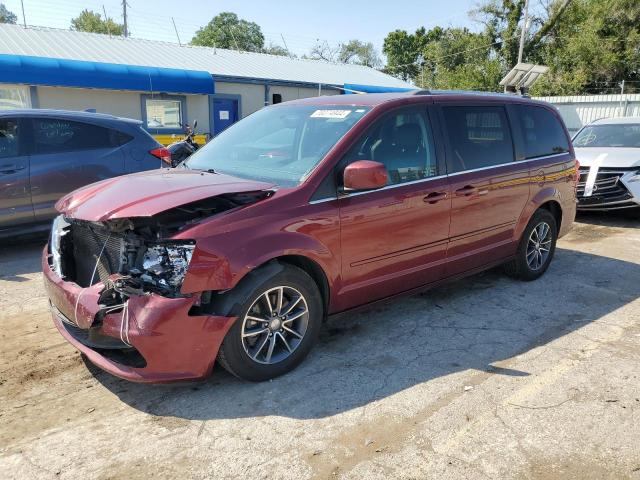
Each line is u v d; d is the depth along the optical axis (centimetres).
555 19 3550
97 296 319
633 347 412
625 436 299
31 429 302
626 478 265
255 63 2253
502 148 501
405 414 319
